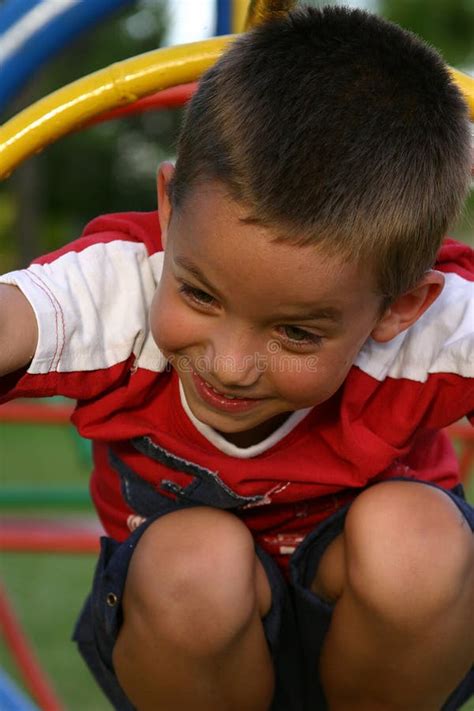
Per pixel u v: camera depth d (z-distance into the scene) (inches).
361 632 37.1
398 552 36.3
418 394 39.9
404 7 394.9
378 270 33.9
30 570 97.3
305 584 41.1
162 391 40.3
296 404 35.1
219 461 39.4
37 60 49.6
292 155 32.8
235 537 37.3
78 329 37.7
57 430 164.2
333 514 40.8
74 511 114.0
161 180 37.5
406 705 38.4
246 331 33.2
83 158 373.4
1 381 37.2
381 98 34.6
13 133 40.1
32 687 65.4
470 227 42.6
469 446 69.2
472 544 37.4
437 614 36.2
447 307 40.8
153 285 40.3
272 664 38.9
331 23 36.1
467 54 399.5
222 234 32.2
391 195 33.6
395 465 41.7
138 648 37.0
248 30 38.5
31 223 259.4
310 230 32.0
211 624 35.5
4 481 129.4
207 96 35.6
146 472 41.0
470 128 38.1
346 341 34.3
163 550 36.9
